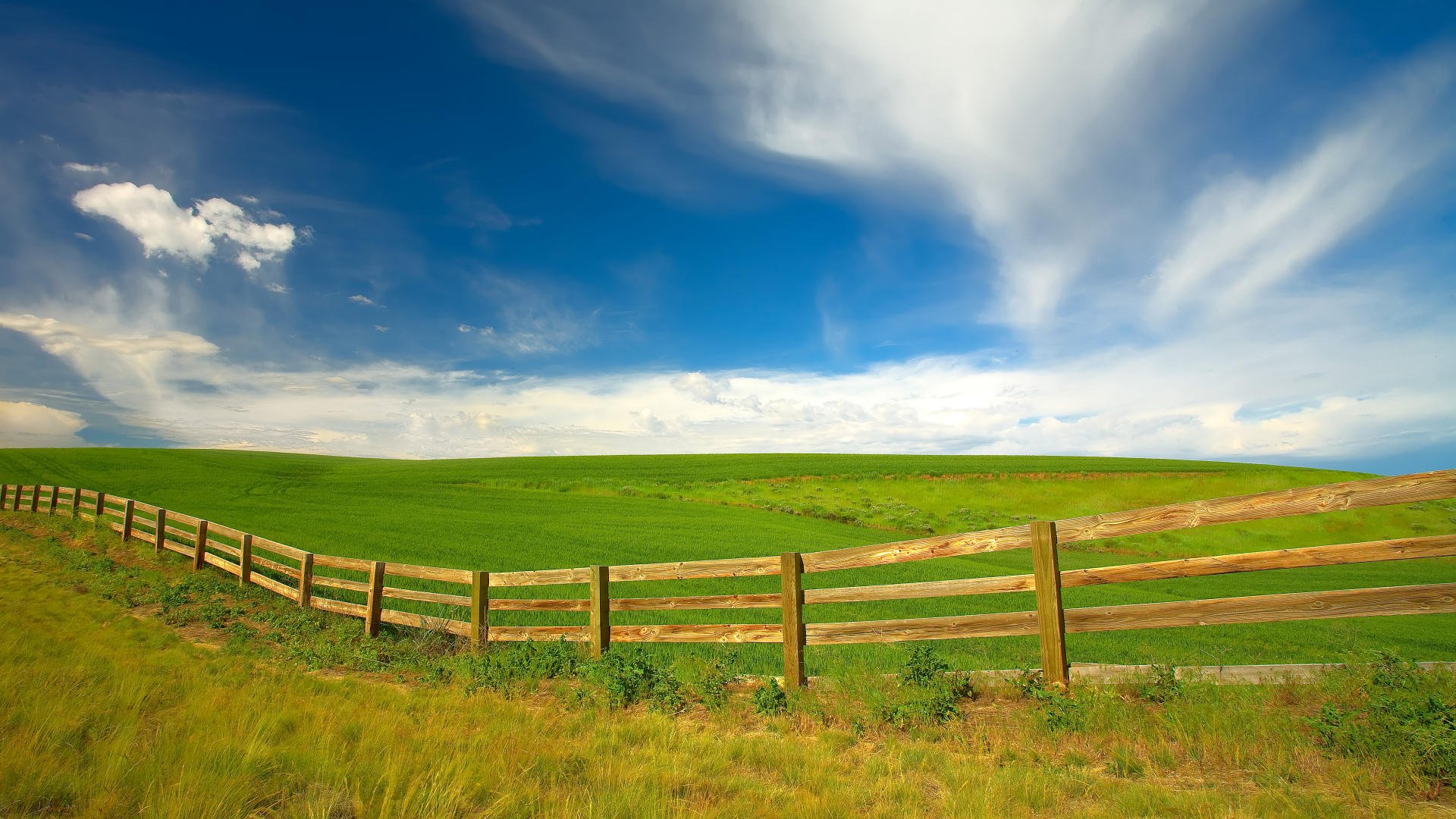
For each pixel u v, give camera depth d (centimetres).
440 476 5972
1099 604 2033
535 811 419
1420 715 473
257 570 1725
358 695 727
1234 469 6072
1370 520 4406
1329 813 398
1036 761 523
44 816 386
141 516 2152
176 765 446
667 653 1039
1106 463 6606
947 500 5166
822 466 6425
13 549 1916
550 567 1978
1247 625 1588
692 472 6088
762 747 568
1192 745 516
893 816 429
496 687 797
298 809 401
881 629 740
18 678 629
